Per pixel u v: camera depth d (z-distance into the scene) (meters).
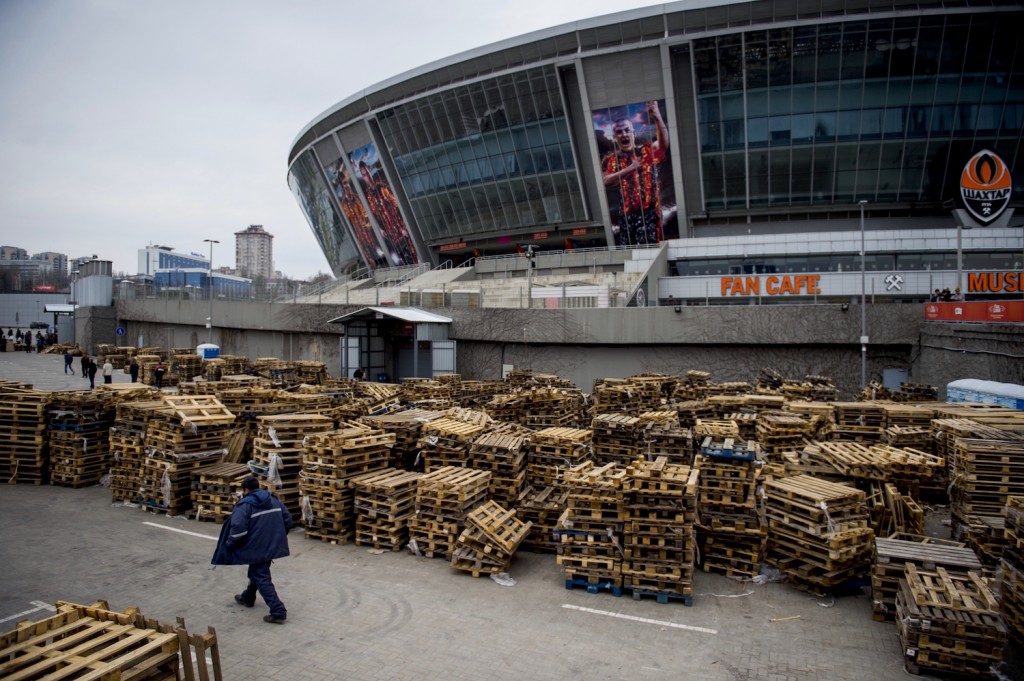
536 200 62.41
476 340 38.09
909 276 44.69
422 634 8.59
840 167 51.75
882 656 8.27
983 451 12.10
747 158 52.88
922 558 9.01
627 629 8.88
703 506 11.00
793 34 48.22
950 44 47.06
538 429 18.56
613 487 9.88
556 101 56.81
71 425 16.12
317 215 94.25
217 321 52.09
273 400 19.17
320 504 12.39
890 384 31.44
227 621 8.85
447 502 11.30
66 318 71.00
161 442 14.02
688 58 52.12
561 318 35.78
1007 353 21.81
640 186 56.22
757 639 8.66
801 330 32.16
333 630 8.66
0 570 10.48
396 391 24.20
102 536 12.32
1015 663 8.22
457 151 64.44
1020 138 48.72
